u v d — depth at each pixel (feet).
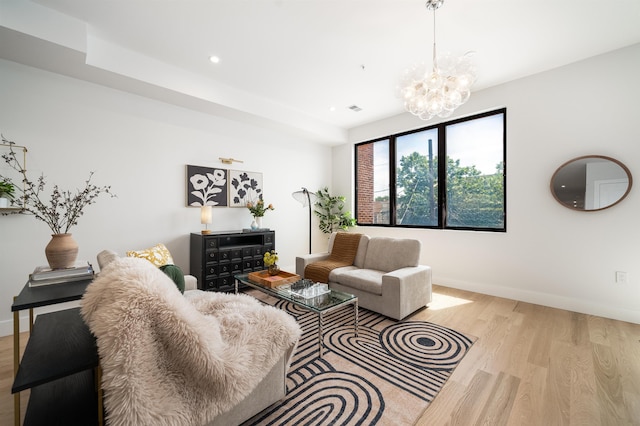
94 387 4.50
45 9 7.07
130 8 7.10
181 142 11.66
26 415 3.83
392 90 11.92
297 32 8.08
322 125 15.89
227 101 11.52
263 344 4.28
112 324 3.01
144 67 9.34
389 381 5.67
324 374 5.91
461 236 12.69
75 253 5.55
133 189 10.42
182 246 11.75
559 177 9.84
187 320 3.36
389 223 15.87
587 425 4.50
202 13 7.29
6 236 8.09
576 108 9.59
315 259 12.38
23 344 7.43
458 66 6.92
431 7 7.03
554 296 10.09
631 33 8.06
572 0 6.77
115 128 10.00
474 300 10.93
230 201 13.21
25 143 8.35
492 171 12.03
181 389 3.44
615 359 6.46
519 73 10.46
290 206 15.88
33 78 8.46
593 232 9.30
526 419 4.65
